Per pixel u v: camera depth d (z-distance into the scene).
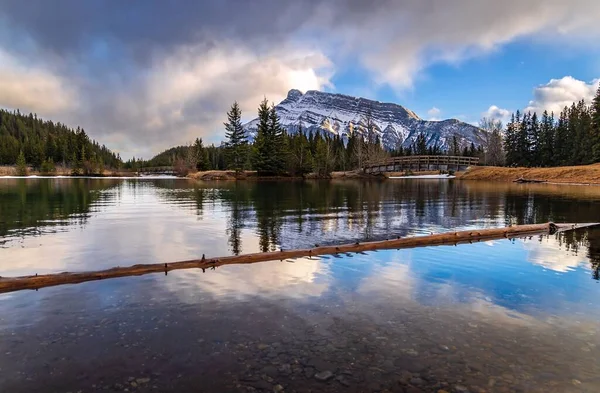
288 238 11.72
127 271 7.55
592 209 19.75
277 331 4.80
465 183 54.03
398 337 4.65
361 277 7.35
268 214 17.86
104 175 114.00
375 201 24.84
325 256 9.19
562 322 5.17
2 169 119.31
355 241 11.22
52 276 6.98
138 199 26.61
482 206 21.44
